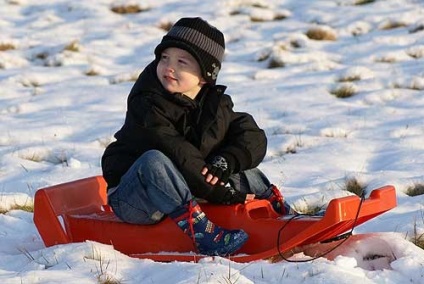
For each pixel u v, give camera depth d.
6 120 28.19
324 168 21.19
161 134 12.69
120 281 11.60
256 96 30.53
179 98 12.96
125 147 13.19
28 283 11.48
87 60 39.28
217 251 12.41
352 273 11.32
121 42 42.81
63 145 24.28
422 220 14.96
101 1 50.72
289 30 44.06
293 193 18.56
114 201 13.00
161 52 13.12
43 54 40.50
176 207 12.45
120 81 35.09
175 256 12.56
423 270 11.52
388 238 12.68
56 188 14.01
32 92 33.16
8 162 22.44
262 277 11.42
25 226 15.75
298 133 25.05
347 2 48.97
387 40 40.06
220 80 34.06
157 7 49.81
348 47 39.41
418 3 47.31
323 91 30.75
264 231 12.46
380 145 23.17
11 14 48.59
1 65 38.28
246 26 45.47
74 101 31.28
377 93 29.67
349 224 12.57
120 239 13.30
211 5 49.50
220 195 12.73
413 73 32.91
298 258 12.35
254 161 13.38
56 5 50.38
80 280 11.55
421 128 24.88
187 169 12.55
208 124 13.14
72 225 13.77
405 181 19.02
